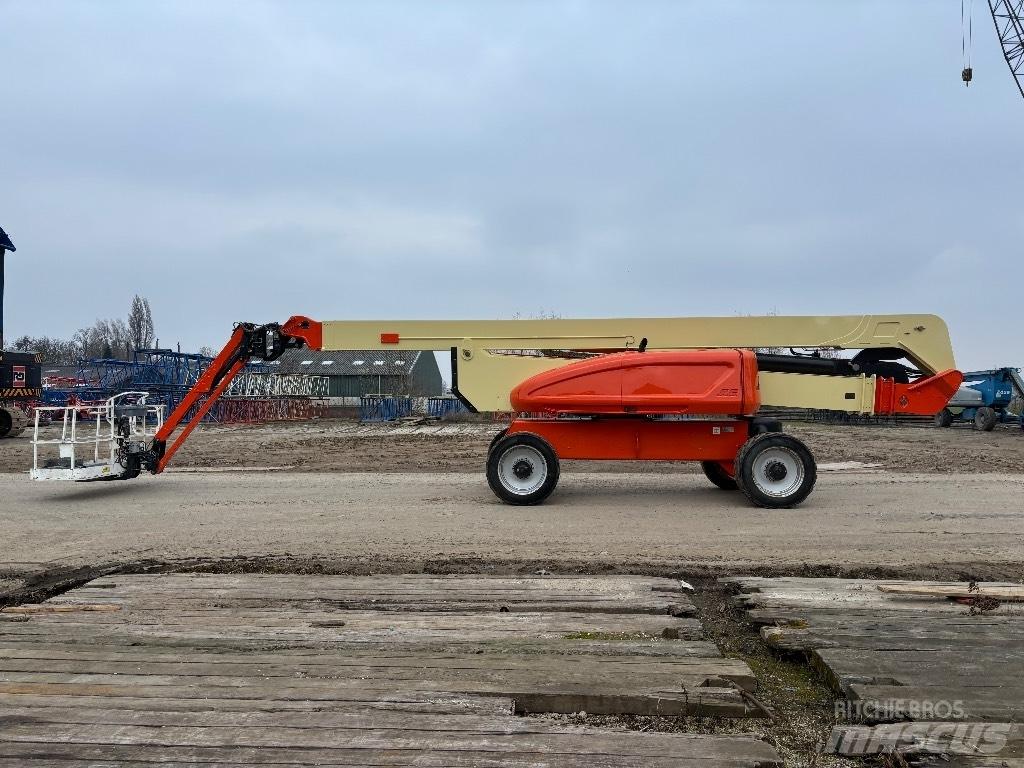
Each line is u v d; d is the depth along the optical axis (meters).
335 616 5.10
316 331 11.15
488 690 3.77
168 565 6.90
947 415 29.20
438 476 13.41
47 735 3.28
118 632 4.76
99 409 10.76
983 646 4.44
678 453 9.97
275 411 36.28
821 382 10.46
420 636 4.67
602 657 4.29
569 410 9.80
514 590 5.77
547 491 9.84
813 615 5.04
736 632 5.03
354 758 3.09
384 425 31.38
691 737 3.33
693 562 6.82
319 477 13.30
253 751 3.15
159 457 11.48
